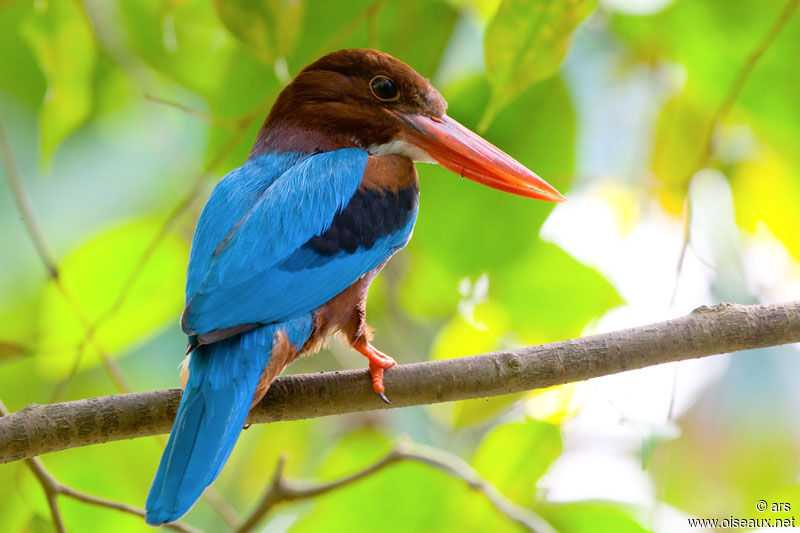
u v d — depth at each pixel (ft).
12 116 43.96
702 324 25.11
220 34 35.01
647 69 36.86
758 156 36.14
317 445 40.06
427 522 32.60
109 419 24.09
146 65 35.19
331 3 33.53
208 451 22.17
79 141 43.45
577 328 35.29
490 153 29.37
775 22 33.09
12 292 42.29
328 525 32.76
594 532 32.37
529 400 32.60
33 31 32.27
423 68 34.04
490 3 32.48
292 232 25.98
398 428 38.70
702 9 33.76
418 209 32.37
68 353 32.73
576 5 26.25
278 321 24.95
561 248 34.76
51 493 28.22
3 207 43.14
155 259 32.91
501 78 26.68
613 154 38.29
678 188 35.63
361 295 27.09
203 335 23.59
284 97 29.99
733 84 34.32
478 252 34.96
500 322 35.65
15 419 23.67
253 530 30.12
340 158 28.09
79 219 43.11
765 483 39.88
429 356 40.70
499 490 32.48
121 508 28.45
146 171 43.37
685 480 39.73
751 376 40.86
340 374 25.75
